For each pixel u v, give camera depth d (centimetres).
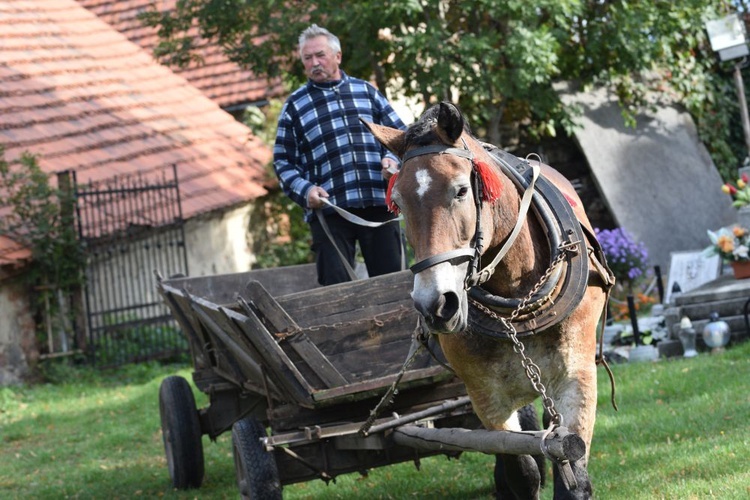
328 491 650
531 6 1264
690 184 1565
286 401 521
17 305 1321
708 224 1536
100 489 732
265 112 1923
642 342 994
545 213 407
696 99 1590
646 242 1509
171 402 678
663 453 598
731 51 1292
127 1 2191
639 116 1617
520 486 444
